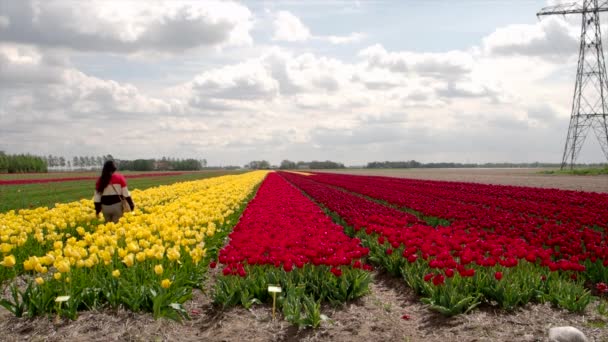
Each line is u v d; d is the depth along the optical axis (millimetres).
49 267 10555
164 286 7719
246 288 8719
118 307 7832
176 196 26641
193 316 8180
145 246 9812
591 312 8125
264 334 7445
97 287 8172
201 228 11953
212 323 7879
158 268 7965
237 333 7480
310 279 9164
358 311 8438
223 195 22062
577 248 10719
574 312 8117
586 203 22844
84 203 17141
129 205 13461
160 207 15492
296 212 16625
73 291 7688
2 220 12492
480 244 10391
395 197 26094
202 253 9367
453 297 8102
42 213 14148
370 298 9234
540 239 11773
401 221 13898
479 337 7203
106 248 8570
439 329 7629
